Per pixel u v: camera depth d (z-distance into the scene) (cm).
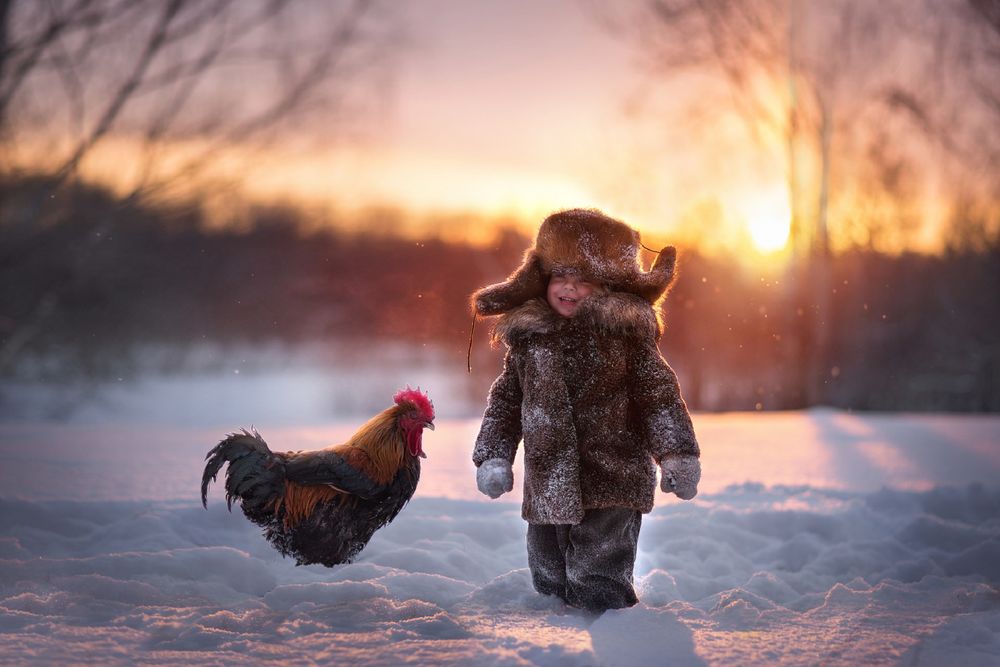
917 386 3139
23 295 3022
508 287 599
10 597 577
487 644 491
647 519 837
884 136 2836
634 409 588
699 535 805
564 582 593
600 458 573
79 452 1300
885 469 1189
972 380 3167
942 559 747
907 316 3212
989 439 1534
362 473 600
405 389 630
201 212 3039
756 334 2872
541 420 572
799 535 797
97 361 3484
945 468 1205
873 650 494
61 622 534
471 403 3075
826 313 2881
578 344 584
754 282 2852
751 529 841
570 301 588
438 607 571
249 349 4231
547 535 598
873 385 3142
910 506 917
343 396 3238
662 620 534
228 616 538
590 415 577
